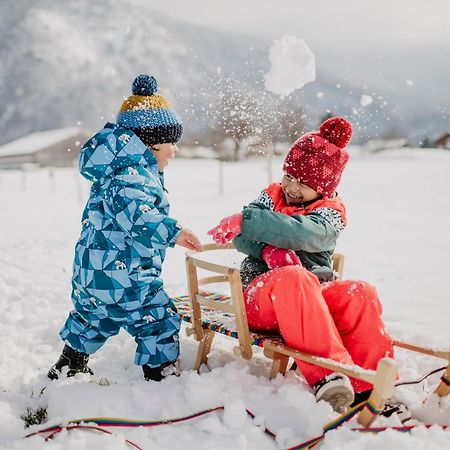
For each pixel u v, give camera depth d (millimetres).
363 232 7828
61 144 47969
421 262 5758
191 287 2678
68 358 2752
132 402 2371
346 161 2779
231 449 2016
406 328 3424
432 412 2209
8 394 2607
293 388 2227
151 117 2691
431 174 16641
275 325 2494
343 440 1957
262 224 2488
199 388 2307
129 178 2506
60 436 2143
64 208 14125
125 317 2580
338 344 2201
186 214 10711
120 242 2545
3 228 9992
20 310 4098
